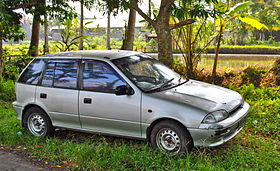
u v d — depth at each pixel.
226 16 10.86
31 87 5.56
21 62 13.50
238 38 43.59
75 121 5.15
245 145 4.86
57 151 4.89
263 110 6.76
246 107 4.83
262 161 4.17
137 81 4.71
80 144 5.01
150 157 4.22
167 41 8.19
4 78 11.74
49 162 4.53
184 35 11.50
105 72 4.89
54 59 5.48
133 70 4.94
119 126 4.74
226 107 4.32
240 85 11.48
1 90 9.39
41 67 5.57
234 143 4.94
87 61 5.11
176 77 5.40
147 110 4.42
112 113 4.72
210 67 14.27
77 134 5.78
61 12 10.63
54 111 5.30
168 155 4.26
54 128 5.52
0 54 9.88
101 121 4.87
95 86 4.91
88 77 5.01
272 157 4.28
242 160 4.14
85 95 4.95
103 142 5.05
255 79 11.67
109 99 4.73
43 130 5.59
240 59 22.72
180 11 7.69
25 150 5.05
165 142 4.44
